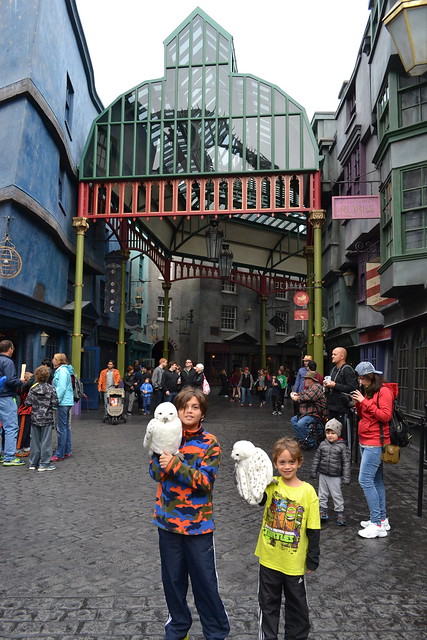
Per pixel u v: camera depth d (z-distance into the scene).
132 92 18.44
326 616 3.46
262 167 17.73
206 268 30.52
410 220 10.65
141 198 23.14
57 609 3.48
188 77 18.16
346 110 18.67
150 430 2.68
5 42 14.68
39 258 15.84
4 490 6.81
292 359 41.03
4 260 13.13
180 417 2.86
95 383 19.36
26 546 4.72
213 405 23.83
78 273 17.45
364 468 5.31
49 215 15.95
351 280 18.83
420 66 8.86
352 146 16.95
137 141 18.42
